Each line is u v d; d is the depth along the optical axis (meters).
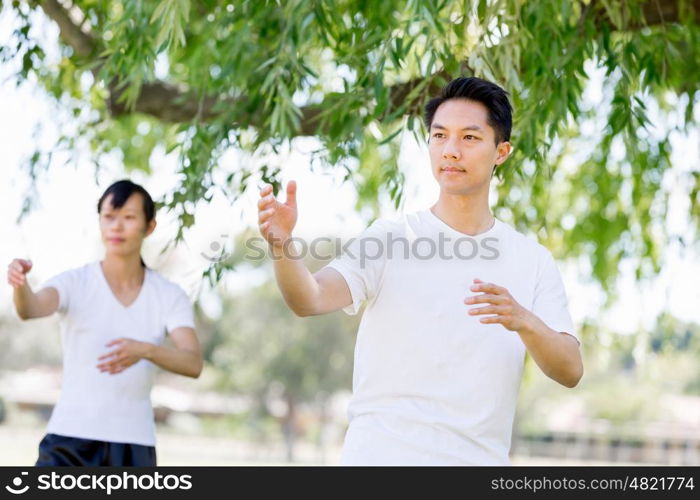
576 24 6.16
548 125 6.48
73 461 5.41
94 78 7.44
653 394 60.16
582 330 10.41
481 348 3.74
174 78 9.23
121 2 5.78
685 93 7.72
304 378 46.44
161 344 5.78
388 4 6.49
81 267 5.73
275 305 46.56
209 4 7.01
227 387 49.59
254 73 6.13
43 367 54.78
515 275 3.89
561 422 59.84
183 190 6.14
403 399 3.72
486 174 3.85
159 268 6.22
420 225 3.91
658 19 6.99
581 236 10.29
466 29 5.40
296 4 5.51
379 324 3.79
